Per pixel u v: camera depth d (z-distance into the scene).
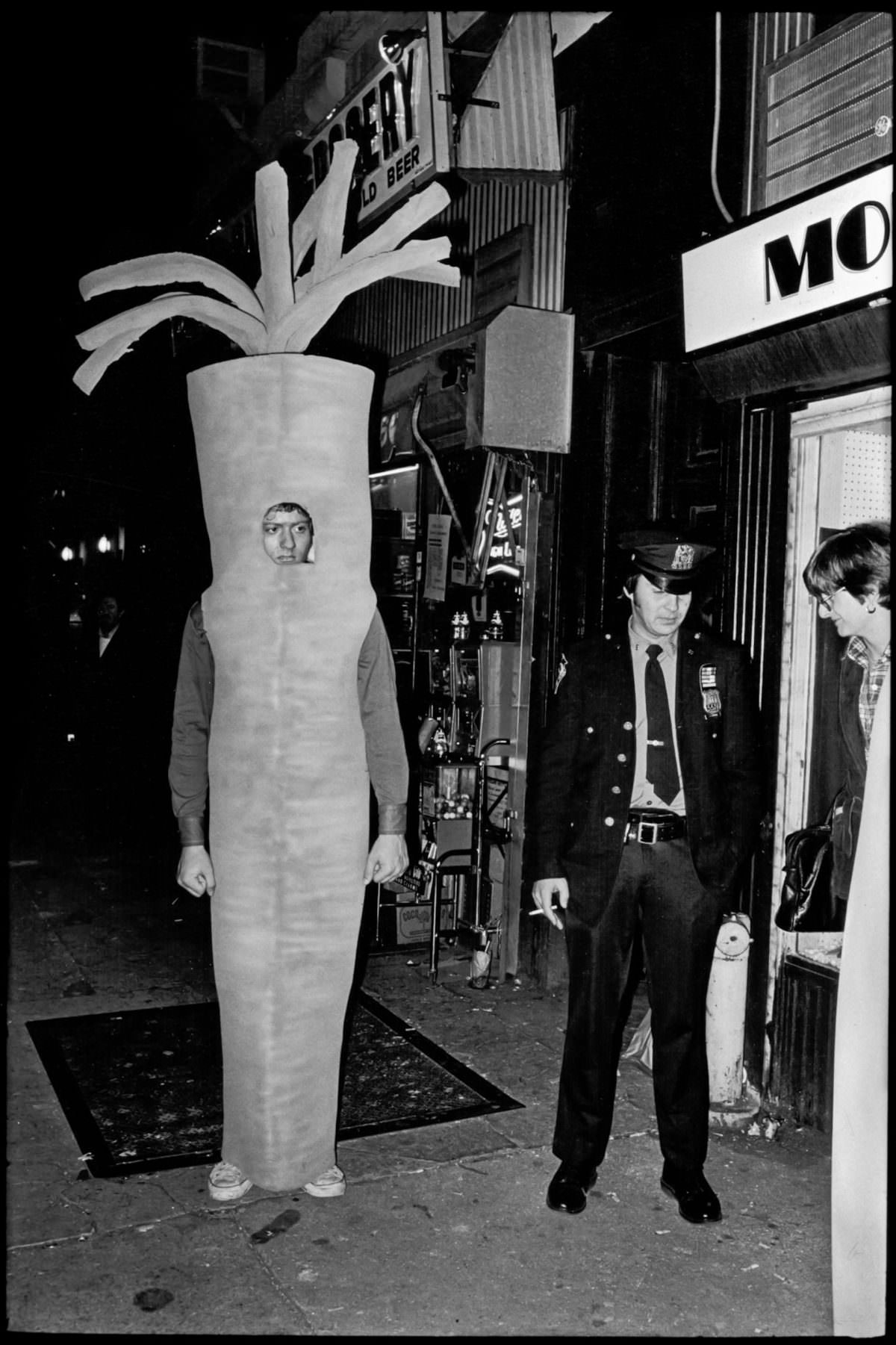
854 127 3.30
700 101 3.94
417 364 6.11
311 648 2.76
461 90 4.57
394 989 4.89
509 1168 3.23
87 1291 2.56
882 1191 2.33
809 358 3.38
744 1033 3.63
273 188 2.86
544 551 4.89
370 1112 3.58
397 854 3.04
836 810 3.49
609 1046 2.96
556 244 4.84
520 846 4.95
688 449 4.74
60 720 8.21
